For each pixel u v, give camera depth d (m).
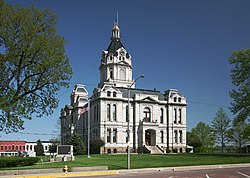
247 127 78.38
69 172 32.84
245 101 54.69
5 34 28.22
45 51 29.64
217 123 90.00
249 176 26.19
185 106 101.94
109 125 90.62
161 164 40.97
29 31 29.00
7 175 30.19
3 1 28.69
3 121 27.55
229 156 55.25
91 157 61.34
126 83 106.06
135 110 94.62
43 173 32.16
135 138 93.38
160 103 98.81
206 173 29.69
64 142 117.25
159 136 95.88
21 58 29.16
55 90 31.25
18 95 29.53
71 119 113.94
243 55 56.09
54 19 30.92
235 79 56.81
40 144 115.31
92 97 97.31
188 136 112.31
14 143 153.88
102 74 110.19
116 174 31.12
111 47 111.00
